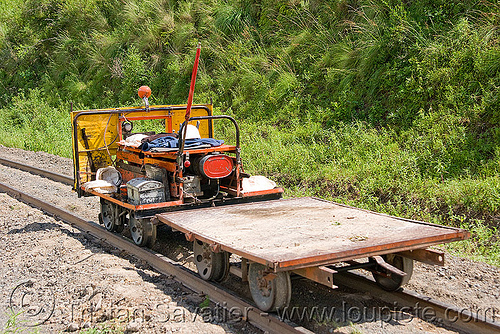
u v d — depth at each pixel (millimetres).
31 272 6484
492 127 9211
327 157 10820
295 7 15758
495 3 10930
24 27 27156
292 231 5203
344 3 14211
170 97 17703
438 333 4586
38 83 25156
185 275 5914
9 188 11602
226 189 7238
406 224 5363
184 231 5453
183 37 18609
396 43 11719
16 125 22344
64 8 25938
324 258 4246
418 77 10758
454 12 11484
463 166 8906
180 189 6637
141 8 21516
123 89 19641
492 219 7332
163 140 6898
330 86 12984
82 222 8609
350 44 13219
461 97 9914
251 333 4668
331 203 6688
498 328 4332
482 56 10102
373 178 9141
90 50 23422
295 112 13070
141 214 6438
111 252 7316
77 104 21531
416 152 9492
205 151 6773
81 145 8320
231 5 18094
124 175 8156
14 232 8328
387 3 12719
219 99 15969
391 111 11102
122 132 8453
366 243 4578
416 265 6180
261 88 14656
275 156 11180
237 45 16594
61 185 12336
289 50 14836
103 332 4637
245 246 4660
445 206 7934
